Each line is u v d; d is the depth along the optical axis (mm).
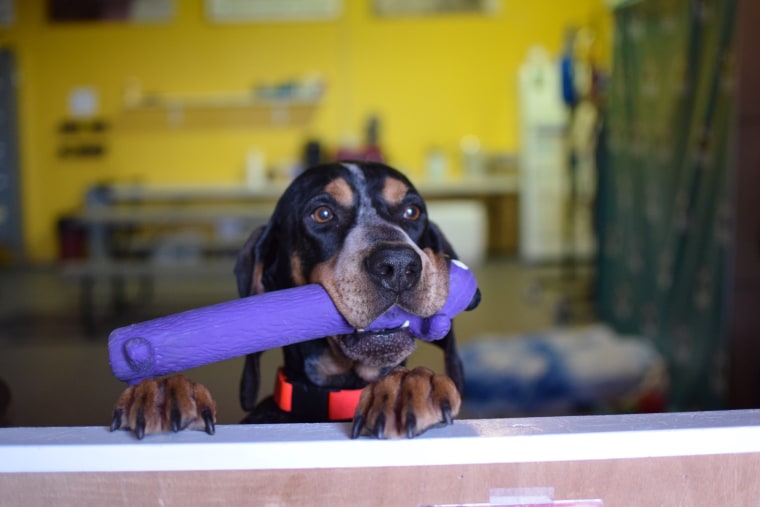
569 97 7316
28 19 10305
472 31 10430
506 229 10648
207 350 1319
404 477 1128
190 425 1186
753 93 3746
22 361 5285
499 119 10547
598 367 4367
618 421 1177
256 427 1199
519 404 4215
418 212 1906
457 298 1594
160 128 10555
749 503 1149
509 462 1126
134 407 1183
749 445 1139
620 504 1139
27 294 8352
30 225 10555
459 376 1933
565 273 8711
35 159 10508
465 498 1132
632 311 5281
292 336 1435
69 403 3867
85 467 1120
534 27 10375
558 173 9547
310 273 1785
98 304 7723
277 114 10547
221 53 10438
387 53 10477
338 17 10414
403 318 1563
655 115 4801
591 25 9555
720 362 3938
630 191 5293
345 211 1810
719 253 3951
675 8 4438
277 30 10414
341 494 1130
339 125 10586
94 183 10547
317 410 1844
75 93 10445
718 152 3963
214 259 9719
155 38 10406
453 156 10617
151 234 10469
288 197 1902
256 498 1130
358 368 1868
